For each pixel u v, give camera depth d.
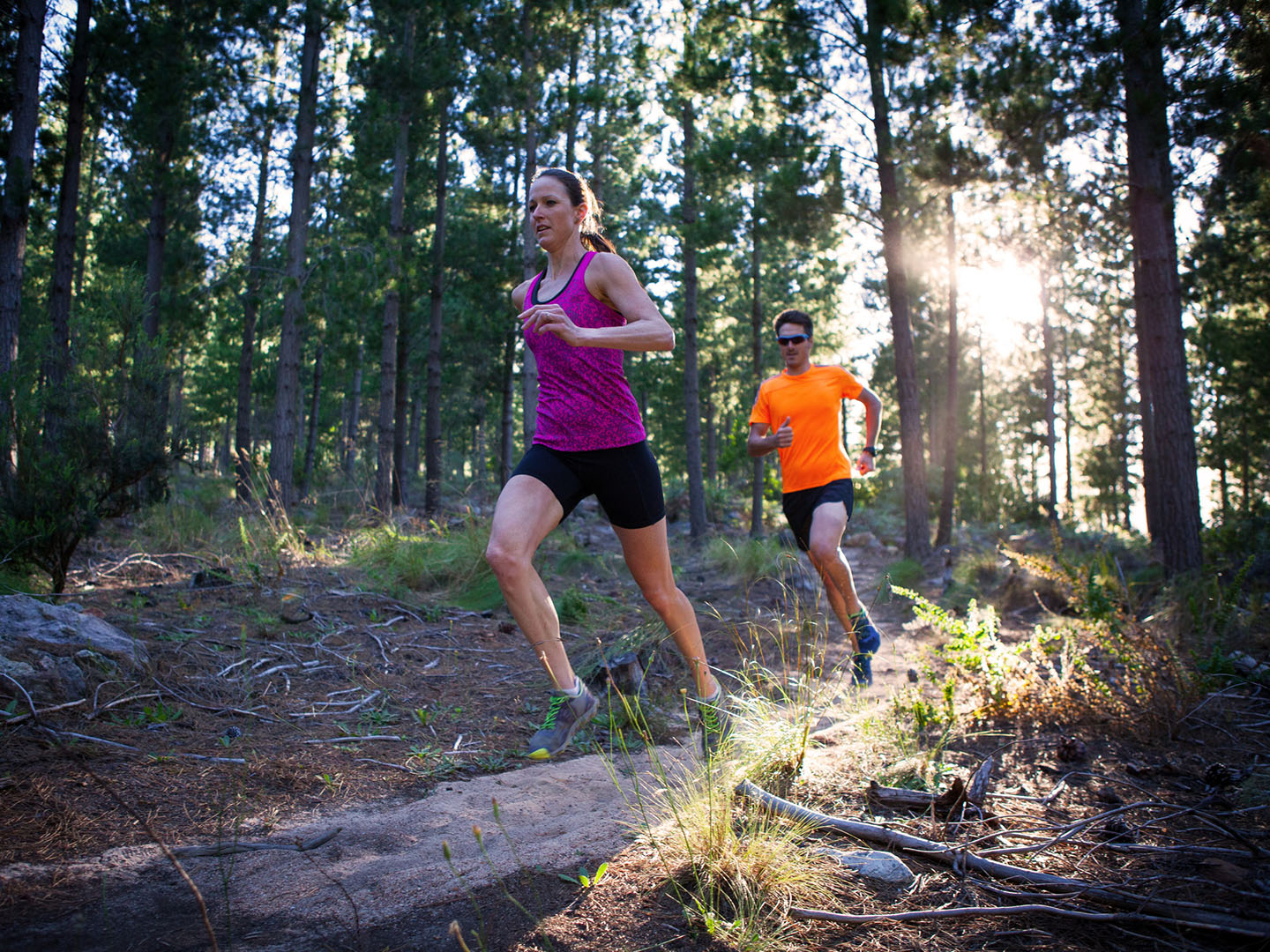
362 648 3.98
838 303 25.03
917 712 2.98
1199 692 3.21
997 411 35.62
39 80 7.84
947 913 1.71
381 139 14.49
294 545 6.45
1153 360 7.41
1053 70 8.09
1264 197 10.46
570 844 2.04
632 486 2.48
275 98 14.48
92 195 22.80
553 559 7.34
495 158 17.66
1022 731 3.02
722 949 1.57
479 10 13.68
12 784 2.18
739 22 10.82
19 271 7.48
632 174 18.06
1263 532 8.09
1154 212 7.47
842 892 1.82
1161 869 1.93
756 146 10.91
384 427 14.28
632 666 3.61
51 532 4.00
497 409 32.62
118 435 4.59
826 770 2.59
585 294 2.50
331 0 12.47
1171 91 7.42
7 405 4.20
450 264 18.48
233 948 1.54
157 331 13.84
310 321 12.76
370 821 2.19
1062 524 19.83
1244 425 21.56
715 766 2.28
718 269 15.44
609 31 14.90
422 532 7.52
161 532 6.16
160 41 12.38
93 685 2.92
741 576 7.57
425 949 1.54
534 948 1.55
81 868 1.82
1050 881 1.83
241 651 3.63
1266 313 18.39
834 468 4.06
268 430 32.41
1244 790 2.38
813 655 3.17
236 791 2.23
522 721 3.21
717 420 34.78
